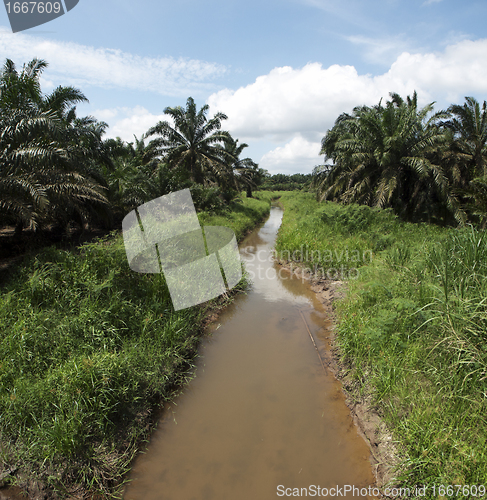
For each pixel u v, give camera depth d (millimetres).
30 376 3104
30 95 6867
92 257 4996
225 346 4754
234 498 2557
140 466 2842
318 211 12883
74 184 6664
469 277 3922
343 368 4086
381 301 4734
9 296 4031
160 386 3658
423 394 3021
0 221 6859
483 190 9945
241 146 27281
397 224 11000
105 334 3889
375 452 2902
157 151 18094
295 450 3004
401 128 12852
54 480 2477
